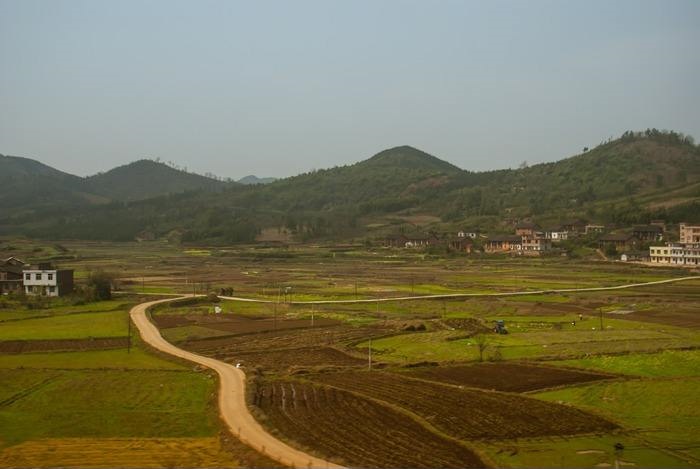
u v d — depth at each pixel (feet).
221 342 306.55
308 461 148.25
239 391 207.21
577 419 185.98
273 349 290.56
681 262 655.76
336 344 300.40
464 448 161.79
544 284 524.52
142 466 146.72
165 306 415.44
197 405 197.06
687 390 214.69
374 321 366.02
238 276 615.57
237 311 402.31
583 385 224.12
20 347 283.18
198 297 446.19
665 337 301.63
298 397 204.95
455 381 231.30
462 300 447.83
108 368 245.24
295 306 424.87
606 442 168.45
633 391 215.10
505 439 170.09
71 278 468.34
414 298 456.45
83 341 296.10
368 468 146.20
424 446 162.30
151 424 178.50
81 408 193.57
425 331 331.98
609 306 408.46
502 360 263.29
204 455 154.10
